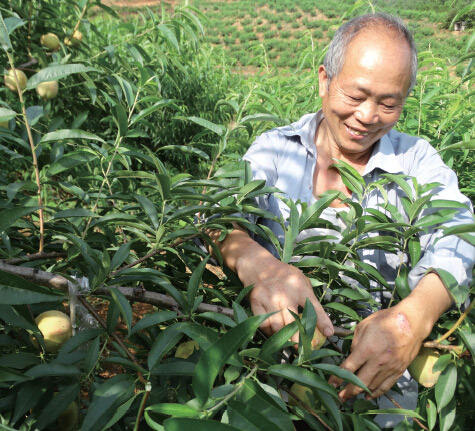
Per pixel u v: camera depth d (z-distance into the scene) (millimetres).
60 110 3504
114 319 959
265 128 3205
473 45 1714
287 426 715
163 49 4238
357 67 1253
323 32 34312
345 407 1031
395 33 1254
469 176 2801
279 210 1522
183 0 2926
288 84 4590
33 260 1181
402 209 1494
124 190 1569
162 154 4980
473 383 1221
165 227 1235
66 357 890
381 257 1461
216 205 1347
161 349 861
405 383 1387
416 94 2943
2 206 1122
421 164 1509
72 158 1267
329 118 1403
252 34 34219
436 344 1077
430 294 1131
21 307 972
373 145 1514
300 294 1103
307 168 1561
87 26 3008
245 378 746
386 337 1036
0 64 2611
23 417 1015
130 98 1398
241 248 1223
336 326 1276
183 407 677
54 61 2582
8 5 2732
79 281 1061
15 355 930
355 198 1513
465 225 1008
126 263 1357
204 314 925
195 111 5215
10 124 1492
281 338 813
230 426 617
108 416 857
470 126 2775
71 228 1275
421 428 1180
